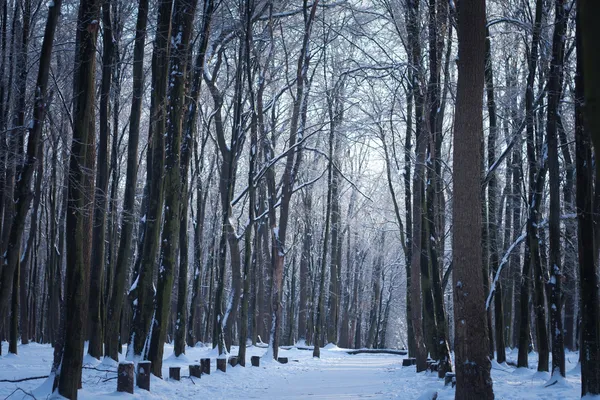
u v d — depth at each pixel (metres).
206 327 42.84
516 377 19.52
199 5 28.72
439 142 21.88
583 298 12.84
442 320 20.03
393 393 16.36
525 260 22.39
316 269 55.53
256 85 34.28
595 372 12.53
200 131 41.66
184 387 16.77
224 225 26.48
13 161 19.61
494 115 24.70
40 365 21.20
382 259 57.69
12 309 25.47
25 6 20.30
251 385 19.09
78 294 11.11
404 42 23.64
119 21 23.70
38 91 14.02
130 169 19.84
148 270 17.92
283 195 31.55
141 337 17.83
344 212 55.00
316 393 17.16
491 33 25.91
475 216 11.21
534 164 21.83
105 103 19.34
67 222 11.18
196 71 22.34
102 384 15.74
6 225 24.02
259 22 34.44
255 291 42.03
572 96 20.22
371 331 57.91
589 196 13.08
